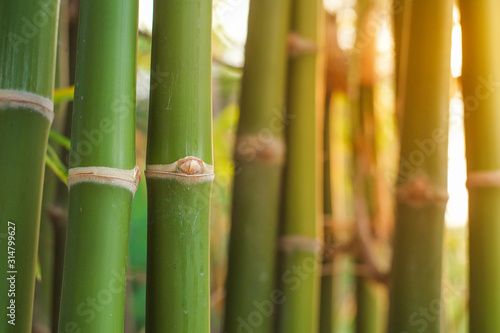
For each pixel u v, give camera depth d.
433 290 0.96
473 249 0.94
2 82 0.76
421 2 0.95
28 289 0.78
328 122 1.36
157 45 0.79
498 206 0.92
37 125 0.77
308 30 1.05
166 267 0.78
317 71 1.06
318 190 1.10
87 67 0.76
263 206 0.99
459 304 1.56
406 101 0.97
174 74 0.79
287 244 1.06
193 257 0.79
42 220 1.12
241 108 1.00
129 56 0.77
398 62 1.10
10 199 0.76
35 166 0.77
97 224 0.76
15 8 0.76
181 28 0.79
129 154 0.77
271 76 0.99
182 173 0.78
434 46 0.94
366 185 1.37
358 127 1.33
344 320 1.76
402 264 0.96
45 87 0.77
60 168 0.92
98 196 0.76
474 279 0.94
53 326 1.04
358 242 1.31
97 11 0.77
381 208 1.37
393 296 0.97
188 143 0.78
